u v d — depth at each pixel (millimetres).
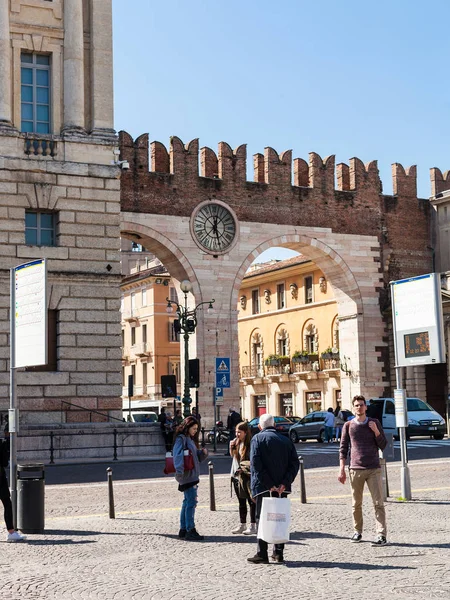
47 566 14883
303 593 12477
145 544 16969
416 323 23234
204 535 18094
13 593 12820
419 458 35625
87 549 16484
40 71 41594
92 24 42188
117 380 40812
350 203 59344
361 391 58438
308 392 74688
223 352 54156
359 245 59312
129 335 97875
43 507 18844
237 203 55594
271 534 14523
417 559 14906
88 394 40250
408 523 19094
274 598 12195
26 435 37375
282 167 57344
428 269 61812
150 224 52969
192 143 54625
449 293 56156
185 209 54031
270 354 80000
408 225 61344
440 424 50562
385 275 60031
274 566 14555
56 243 40875
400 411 23422
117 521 20172
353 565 14508
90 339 40500
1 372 38906
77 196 40906
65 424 38750
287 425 60312
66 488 27203
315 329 74438
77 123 41219
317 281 74250
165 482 28547
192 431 17672
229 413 53281
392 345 59594
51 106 41375
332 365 70938
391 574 13719
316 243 57875
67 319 40219
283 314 78562
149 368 93438
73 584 13383
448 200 61031
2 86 40031
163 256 54656
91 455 38469
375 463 16578
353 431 16766
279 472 15000
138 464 35906
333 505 22438
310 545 16562
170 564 14891
